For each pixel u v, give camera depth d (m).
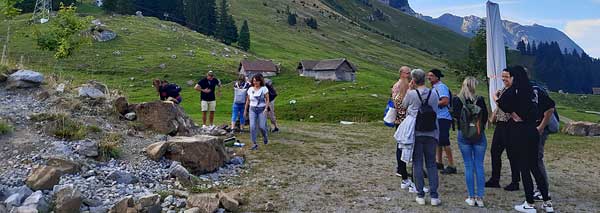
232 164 10.20
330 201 7.62
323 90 69.50
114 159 8.84
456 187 8.64
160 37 99.00
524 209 7.10
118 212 6.46
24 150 8.29
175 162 8.91
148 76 71.25
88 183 7.48
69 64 69.56
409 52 182.50
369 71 116.25
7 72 12.12
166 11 137.50
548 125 7.82
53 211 6.30
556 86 197.88
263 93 12.16
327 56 134.88
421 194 7.50
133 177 8.05
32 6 98.94
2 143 8.38
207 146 9.46
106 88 13.31
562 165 11.47
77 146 8.79
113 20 108.00
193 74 75.38
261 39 142.62
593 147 15.16
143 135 10.66
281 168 10.05
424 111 7.29
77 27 23.92
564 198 8.08
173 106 11.84
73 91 11.98
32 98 10.99
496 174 8.62
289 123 22.20
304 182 8.88
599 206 7.61
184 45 96.25
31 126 9.27
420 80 7.34
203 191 8.11
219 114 39.16
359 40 182.50
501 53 16.31
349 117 46.19
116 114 11.15
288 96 66.12
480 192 7.43
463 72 54.19
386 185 8.73
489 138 18.12
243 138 13.89
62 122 9.60
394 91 8.39
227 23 128.50
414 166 7.50
